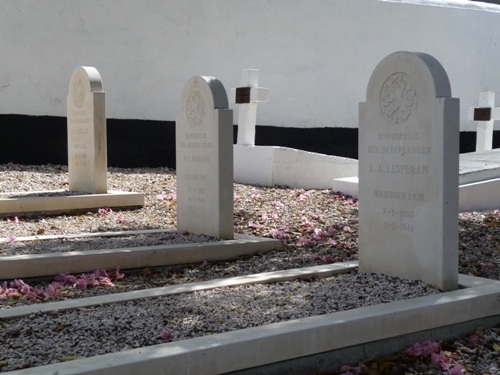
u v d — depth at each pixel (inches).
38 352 77.2
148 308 94.4
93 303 96.0
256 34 280.8
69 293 110.7
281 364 79.1
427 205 104.5
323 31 295.9
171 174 245.1
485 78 337.4
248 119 236.1
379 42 309.1
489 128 275.4
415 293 100.6
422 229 105.4
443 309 92.8
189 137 148.5
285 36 287.7
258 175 227.1
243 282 107.7
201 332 83.4
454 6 326.6
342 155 305.1
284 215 182.4
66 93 246.5
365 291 102.3
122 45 254.5
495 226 166.1
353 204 197.8
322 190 220.8
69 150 193.9
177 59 265.0
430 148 103.6
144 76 259.1
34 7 239.3
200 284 106.6
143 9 257.3
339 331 83.2
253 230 163.8
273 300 97.7
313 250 144.2
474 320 96.6
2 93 236.5
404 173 107.7
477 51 333.7
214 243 135.6
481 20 333.7
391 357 86.1
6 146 238.5
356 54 304.5
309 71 294.5
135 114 258.5
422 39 319.0
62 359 74.4
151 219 173.2
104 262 123.3
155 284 118.3
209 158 143.3
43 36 241.4
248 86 234.5
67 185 207.6
